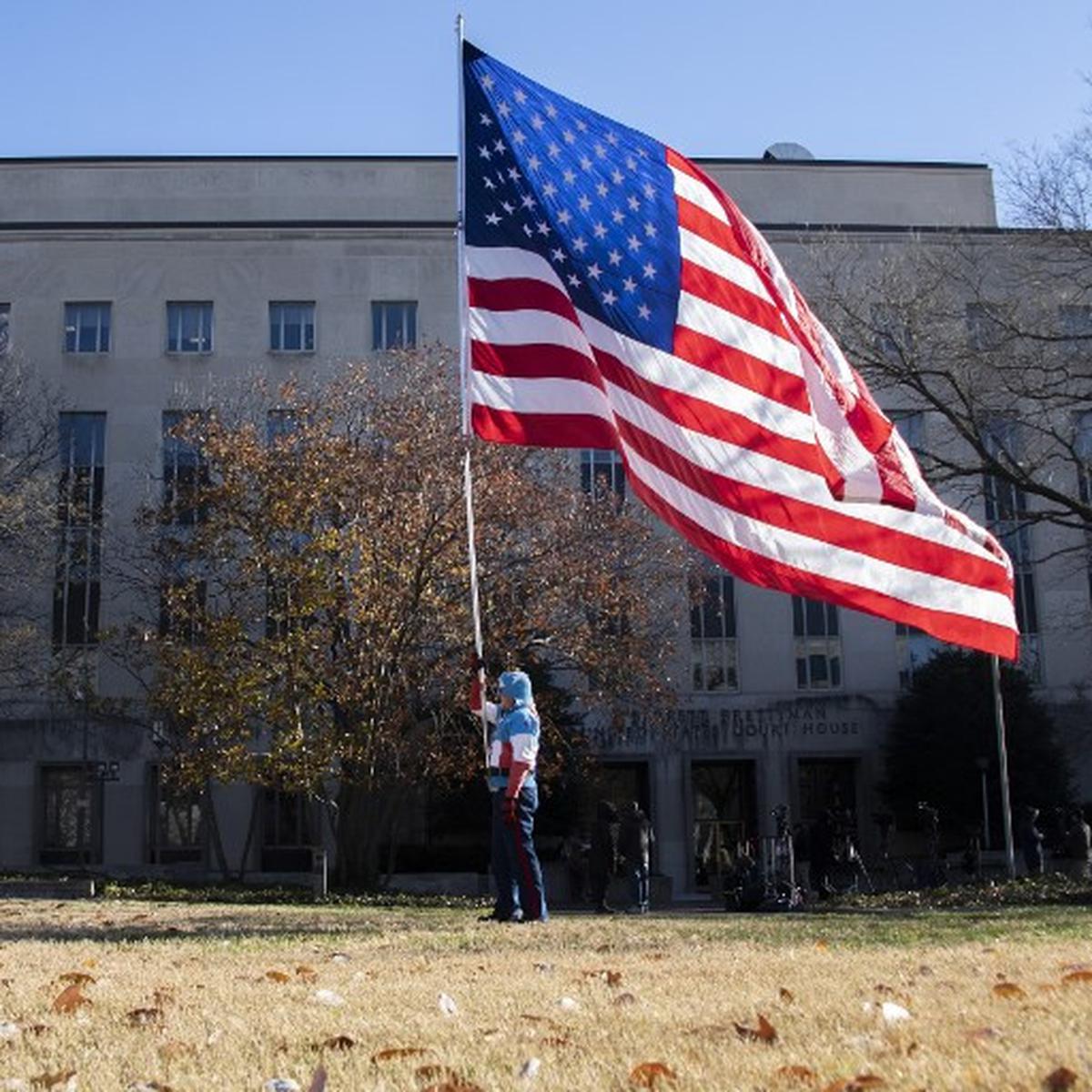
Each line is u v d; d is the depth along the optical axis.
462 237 11.90
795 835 39.06
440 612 31.36
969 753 44.72
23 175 52.56
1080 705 47.53
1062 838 42.12
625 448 11.27
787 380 11.34
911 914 16.69
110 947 9.83
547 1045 5.24
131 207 52.59
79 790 47.75
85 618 46.28
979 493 26.30
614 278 11.54
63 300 49.66
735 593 49.16
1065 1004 5.83
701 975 7.59
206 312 50.03
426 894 33.78
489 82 12.15
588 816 43.47
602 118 11.97
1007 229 29.45
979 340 25.58
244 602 34.12
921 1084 4.25
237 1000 6.68
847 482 11.13
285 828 47.66
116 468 48.44
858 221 51.47
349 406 34.28
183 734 36.50
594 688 38.22
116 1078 4.80
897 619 11.34
